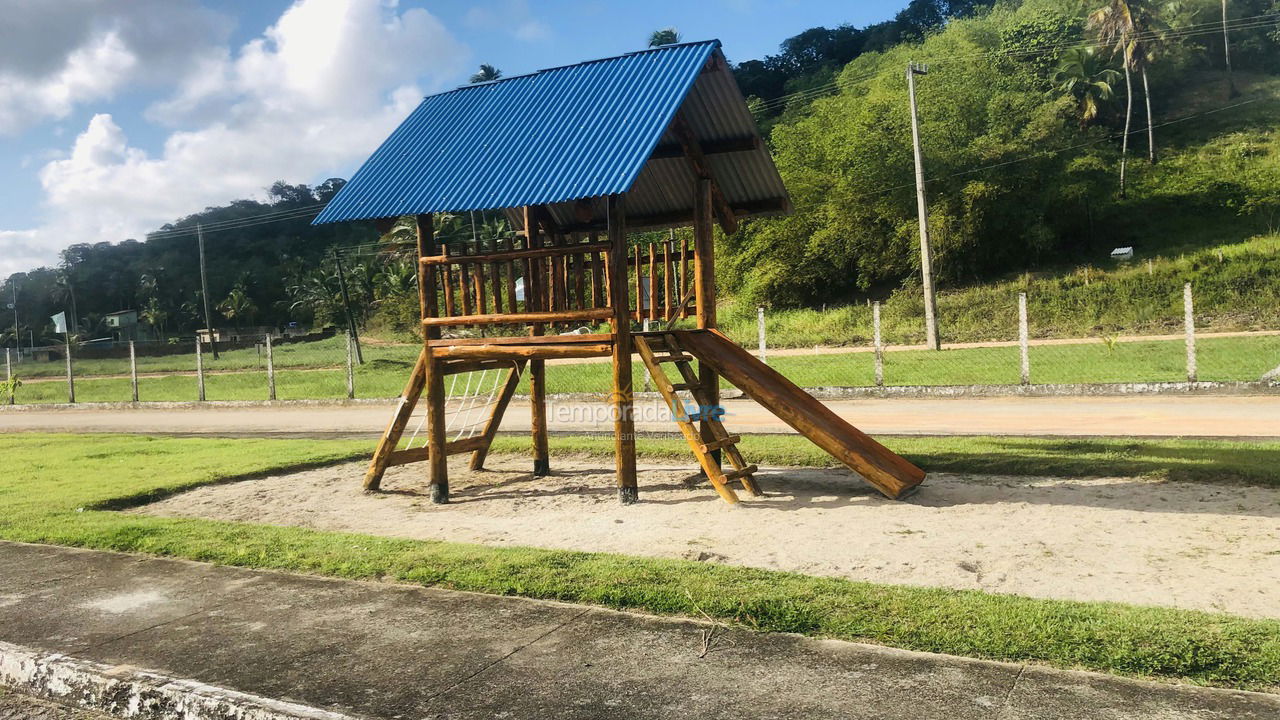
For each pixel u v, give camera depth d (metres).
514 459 10.92
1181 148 54.66
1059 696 3.15
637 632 4.05
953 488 7.64
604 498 8.17
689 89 7.89
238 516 7.98
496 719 3.15
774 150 47.69
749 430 12.26
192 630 4.33
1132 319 28.66
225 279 112.19
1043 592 4.62
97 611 4.71
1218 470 7.27
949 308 34.16
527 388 20.41
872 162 40.56
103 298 114.31
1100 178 45.62
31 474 10.55
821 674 3.45
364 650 3.94
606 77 8.65
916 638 3.78
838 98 50.00
